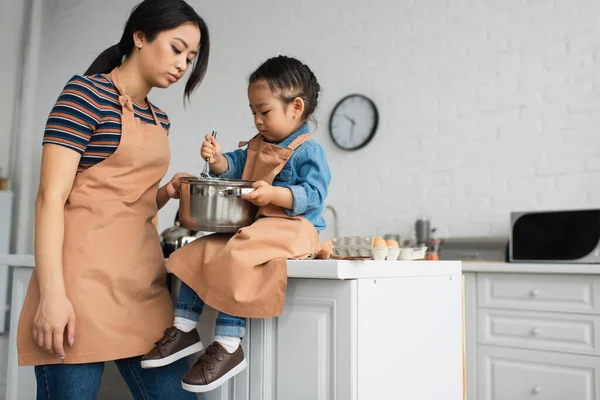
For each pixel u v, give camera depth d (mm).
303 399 1248
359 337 1214
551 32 3113
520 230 2750
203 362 1228
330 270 1177
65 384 1218
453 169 3381
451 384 1571
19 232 5035
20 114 5191
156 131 1344
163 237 1795
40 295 1160
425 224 3297
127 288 1283
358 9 3775
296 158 1381
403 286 1386
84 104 1209
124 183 1291
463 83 3377
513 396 2572
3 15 5227
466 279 2748
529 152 3143
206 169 1457
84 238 1242
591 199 2943
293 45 4008
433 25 3500
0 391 2854
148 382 1356
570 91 3041
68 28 5090
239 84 4184
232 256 1227
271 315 1208
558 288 2480
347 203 3738
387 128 3621
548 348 2488
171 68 1303
